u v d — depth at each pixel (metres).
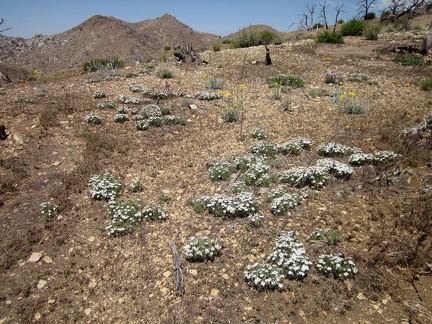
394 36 22.86
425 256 4.48
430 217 5.09
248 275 4.40
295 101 11.11
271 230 5.28
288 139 8.38
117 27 102.31
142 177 6.96
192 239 5.03
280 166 7.07
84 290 4.52
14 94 11.16
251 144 8.22
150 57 20.81
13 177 6.72
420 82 12.38
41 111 9.45
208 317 4.04
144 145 8.19
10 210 5.93
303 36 29.83
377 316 3.90
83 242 5.29
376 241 4.85
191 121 9.62
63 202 6.09
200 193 6.40
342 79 13.05
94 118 9.12
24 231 5.48
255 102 11.17
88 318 4.16
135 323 4.05
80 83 13.03
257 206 5.68
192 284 4.48
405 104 10.24
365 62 15.96
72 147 7.92
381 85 12.42
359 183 6.17
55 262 4.95
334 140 8.08
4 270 4.80
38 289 4.53
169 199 6.29
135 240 5.30
